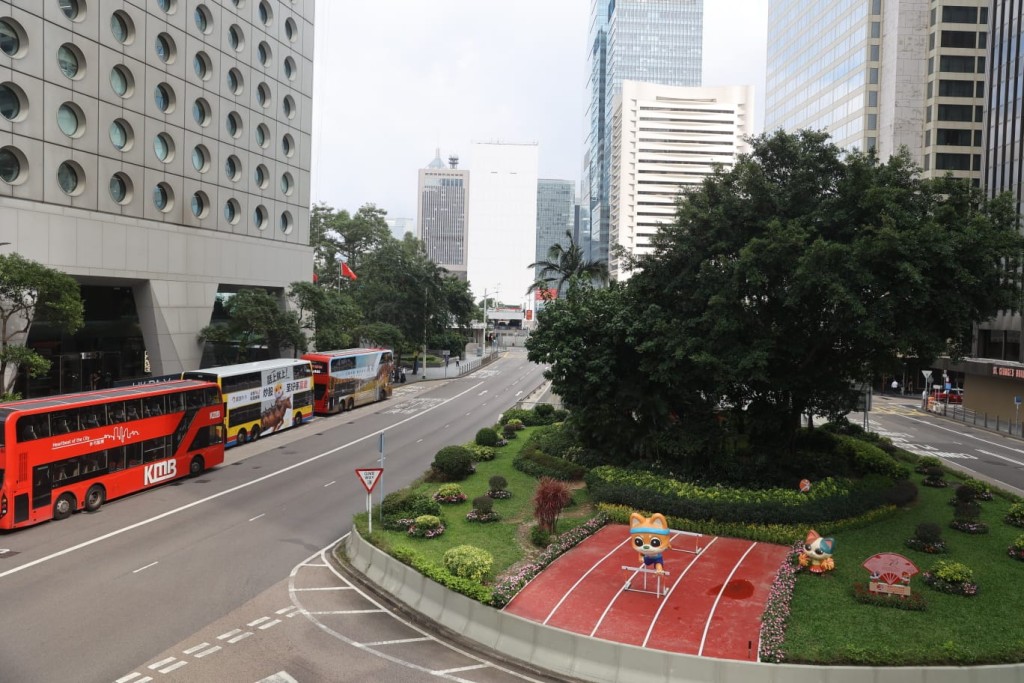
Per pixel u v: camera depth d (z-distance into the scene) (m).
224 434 32.41
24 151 34.72
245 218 51.59
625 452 27.25
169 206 44.44
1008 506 23.81
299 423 43.09
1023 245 19.88
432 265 72.69
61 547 19.81
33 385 39.72
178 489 27.00
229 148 49.66
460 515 22.20
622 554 18.77
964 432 49.53
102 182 39.28
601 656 13.19
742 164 24.56
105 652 13.56
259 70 52.97
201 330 46.75
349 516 23.56
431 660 13.89
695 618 14.78
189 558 19.20
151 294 43.22
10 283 27.05
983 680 12.40
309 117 59.72
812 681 12.24
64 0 37.16
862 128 79.69
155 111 42.97
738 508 20.78
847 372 25.36
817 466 25.27
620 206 162.75
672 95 161.75
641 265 25.47
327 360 46.88
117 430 24.89
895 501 23.06
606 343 25.64
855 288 20.28
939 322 20.73
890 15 76.31
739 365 21.08
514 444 33.81
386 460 32.53
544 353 26.45
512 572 16.86
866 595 15.44
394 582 17.30
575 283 29.61
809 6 95.62
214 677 12.72
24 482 21.08
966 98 73.19
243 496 25.97
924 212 21.52
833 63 88.00
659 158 161.75
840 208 22.05
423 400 56.97
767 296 22.84
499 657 14.14
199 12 46.97
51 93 36.19
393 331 66.00
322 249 88.69
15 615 15.22
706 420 26.48
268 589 17.22
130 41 41.06
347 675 13.05
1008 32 57.22
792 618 14.49
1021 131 55.16
